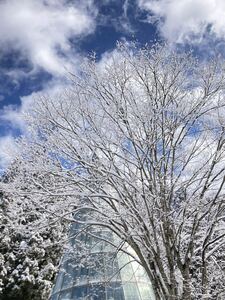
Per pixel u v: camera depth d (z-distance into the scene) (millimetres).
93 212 10859
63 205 9750
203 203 9242
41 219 9836
